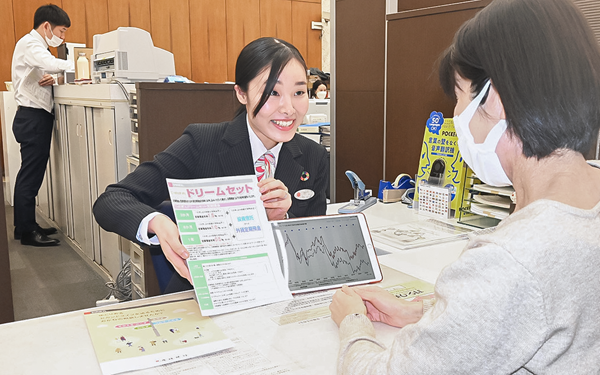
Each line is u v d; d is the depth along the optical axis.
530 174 0.63
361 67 2.55
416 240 1.59
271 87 1.30
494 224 1.76
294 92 1.33
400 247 1.52
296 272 1.16
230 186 1.14
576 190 0.59
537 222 0.56
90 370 0.81
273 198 1.20
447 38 2.04
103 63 3.26
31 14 6.46
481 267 0.56
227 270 1.06
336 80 2.72
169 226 1.11
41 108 3.93
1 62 6.36
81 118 3.43
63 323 0.98
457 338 0.56
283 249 1.17
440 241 1.58
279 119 1.34
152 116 2.54
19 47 3.88
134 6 7.24
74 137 3.63
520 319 0.54
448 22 2.02
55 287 3.26
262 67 1.31
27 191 4.06
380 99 2.46
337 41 2.68
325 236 1.22
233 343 0.90
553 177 0.61
